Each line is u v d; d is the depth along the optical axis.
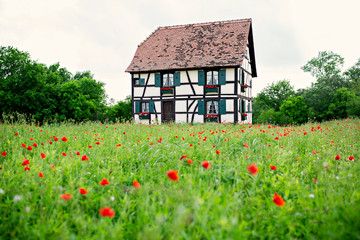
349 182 2.89
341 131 8.71
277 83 38.78
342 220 2.07
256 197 2.72
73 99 26.06
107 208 1.96
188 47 20.50
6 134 6.01
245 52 20.42
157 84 19.97
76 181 3.15
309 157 4.73
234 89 18.30
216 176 3.14
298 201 2.67
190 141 5.37
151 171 3.73
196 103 19.12
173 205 2.34
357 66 43.75
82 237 2.07
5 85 24.22
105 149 5.03
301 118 26.44
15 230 2.09
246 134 5.98
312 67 44.28
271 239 2.20
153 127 9.41
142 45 22.17
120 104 28.86
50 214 2.35
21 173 3.14
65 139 4.47
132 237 2.25
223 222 1.72
